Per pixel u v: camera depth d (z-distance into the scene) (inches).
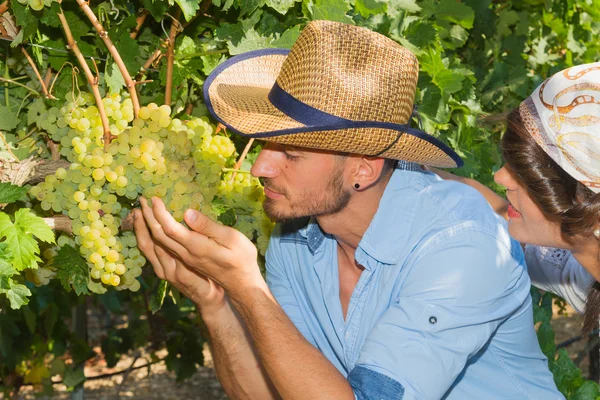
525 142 71.7
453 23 132.3
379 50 74.5
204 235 71.1
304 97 72.6
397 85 74.1
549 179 71.0
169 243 72.1
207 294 84.0
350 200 77.7
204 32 97.5
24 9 75.6
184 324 219.8
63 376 204.8
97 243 72.9
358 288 81.9
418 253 76.1
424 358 70.9
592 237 73.4
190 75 92.0
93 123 76.7
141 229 75.2
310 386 70.2
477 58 145.4
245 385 90.3
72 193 72.8
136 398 292.0
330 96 71.9
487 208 79.5
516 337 82.0
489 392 83.2
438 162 79.4
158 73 92.9
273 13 95.8
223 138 84.7
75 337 205.8
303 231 87.5
